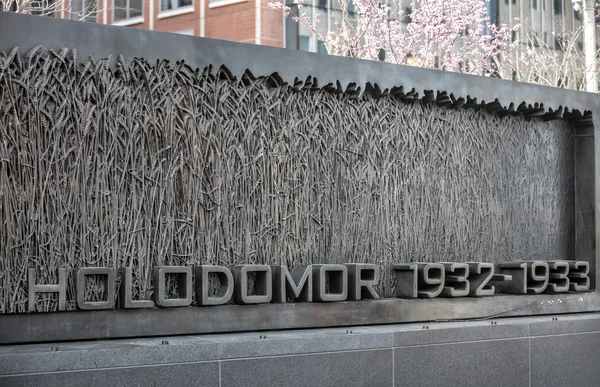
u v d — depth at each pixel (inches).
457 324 408.2
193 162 352.5
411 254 423.8
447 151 439.8
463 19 741.9
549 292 471.5
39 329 314.5
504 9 1093.1
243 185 366.9
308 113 389.1
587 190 493.0
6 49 313.6
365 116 408.8
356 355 361.1
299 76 381.1
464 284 427.5
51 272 319.0
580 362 446.3
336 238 396.5
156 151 343.6
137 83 339.6
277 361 339.3
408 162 423.8
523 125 475.2
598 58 961.5
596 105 491.5
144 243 339.3
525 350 422.3
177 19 1024.2
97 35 331.3
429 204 431.5
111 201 332.8
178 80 350.0
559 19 1103.6
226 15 1012.5
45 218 318.7
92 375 296.4
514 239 468.8
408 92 417.4
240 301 356.5
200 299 346.3
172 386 313.0
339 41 770.8
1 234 309.7
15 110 313.3
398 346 374.6
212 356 323.0
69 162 324.2
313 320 378.3
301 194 385.4
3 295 309.4
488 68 822.5
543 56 890.7
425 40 768.9
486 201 456.1
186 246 350.0
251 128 369.7
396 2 770.2
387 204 414.9
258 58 369.4
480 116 454.6
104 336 326.0
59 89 323.3
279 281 366.9
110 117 332.8
